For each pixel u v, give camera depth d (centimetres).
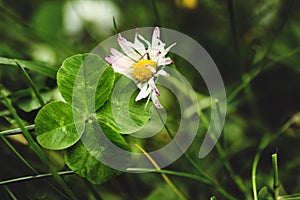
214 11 43
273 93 41
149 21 42
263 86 42
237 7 43
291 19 42
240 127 40
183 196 38
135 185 39
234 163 40
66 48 41
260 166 40
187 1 43
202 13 43
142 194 39
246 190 38
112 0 43
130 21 43
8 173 37
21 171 37
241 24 43
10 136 37
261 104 41
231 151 40
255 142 40
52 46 41
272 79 42
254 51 42
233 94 40
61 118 34
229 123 40
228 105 41
